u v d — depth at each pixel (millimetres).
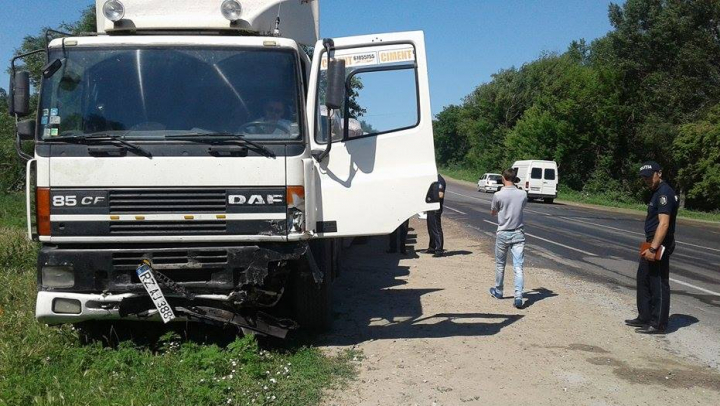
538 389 5789
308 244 6176
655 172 7652
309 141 6121
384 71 6402
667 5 49219
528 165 44250
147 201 5766
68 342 6211
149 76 6043
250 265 5824
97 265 5738
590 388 5836
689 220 34031
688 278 12453
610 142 53562
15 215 19516
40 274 5719
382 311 8617
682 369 6422
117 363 5609
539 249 16203
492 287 10156
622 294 10234
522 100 83438
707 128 39656
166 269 5824
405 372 6164
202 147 5828
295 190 5926
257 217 5863
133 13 6504
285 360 6215
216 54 6133
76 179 5723
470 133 90062
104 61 6043
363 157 6371
